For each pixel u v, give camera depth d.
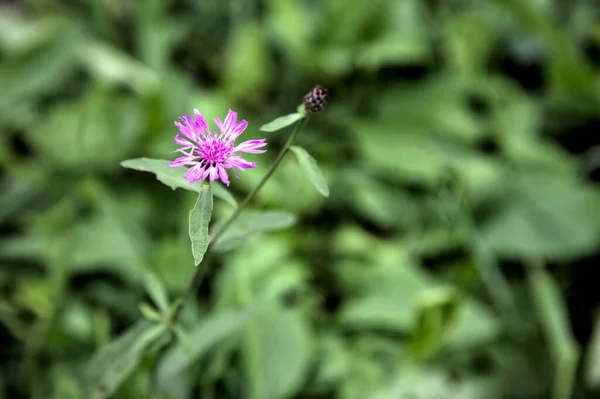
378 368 0.96
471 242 1.03
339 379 0.94
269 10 1.35
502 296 1.02
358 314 0.98
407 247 1.06
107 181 1.10
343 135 1.19
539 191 1.09
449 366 0.97
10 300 0.96
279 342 0.93
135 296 0.98
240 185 1.02
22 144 1.20
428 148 1.12
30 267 1.01
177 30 1.32
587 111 1.20
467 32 1.26
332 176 1.09
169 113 1.13
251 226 0.79
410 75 1.25
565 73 1.17
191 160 0.73
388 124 1.18
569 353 0.98
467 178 1.09
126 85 1.25
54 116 1.13
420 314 0.93
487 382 0.97
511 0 1.17
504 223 1.07
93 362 0.80
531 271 1.05
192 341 0.85
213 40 1.37
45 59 1.21
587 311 1.07
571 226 1.05
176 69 1.33
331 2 1.20
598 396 0.98
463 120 1.17
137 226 1.03
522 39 1.31
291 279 0.97
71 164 1.11
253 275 0.97
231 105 1.21
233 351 0.94
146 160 0.75
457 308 0.93
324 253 1.04
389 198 1.09
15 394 0.94
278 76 1.26
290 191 1.03
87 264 0.97
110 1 1.37
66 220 1.03
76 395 0.91
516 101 1.23
